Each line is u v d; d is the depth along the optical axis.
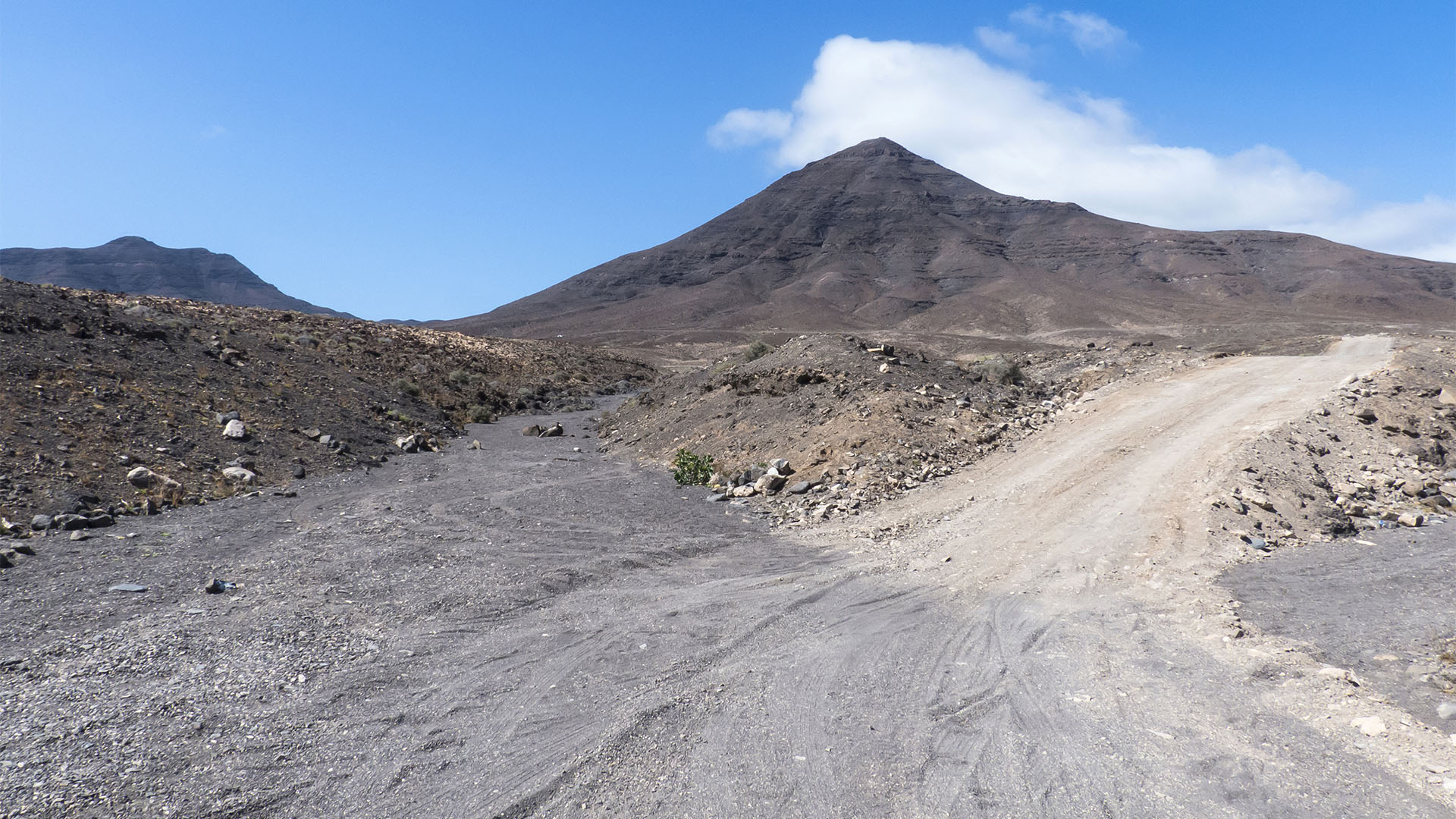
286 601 8.95
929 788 5.04
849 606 9.30
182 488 15.28
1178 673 6.98
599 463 22.14
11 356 18.61
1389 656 7.25
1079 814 4.69
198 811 4.73
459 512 14.52
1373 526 12.88
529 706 6.39
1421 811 4.61
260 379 25.08
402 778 5.22
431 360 43.03
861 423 19.11
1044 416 21.05
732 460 19.89
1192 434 17.44
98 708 6.04
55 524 12.20
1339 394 19.89
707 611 9.09
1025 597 9.55
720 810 4.81
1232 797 4.83
